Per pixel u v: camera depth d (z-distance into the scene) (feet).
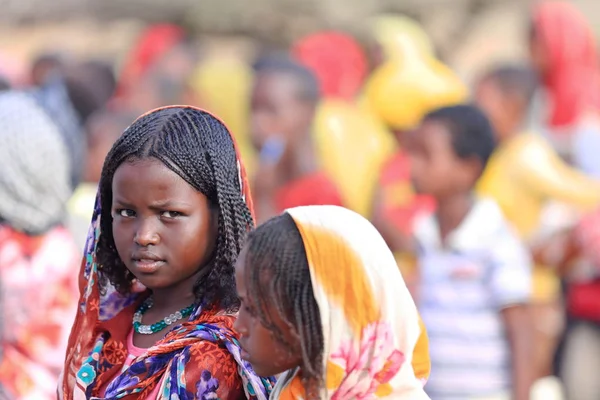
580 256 51.98
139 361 22.79
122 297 25.05
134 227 22.68
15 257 35.91
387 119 62.75
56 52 75.97
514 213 53.67
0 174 36.04
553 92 63.87
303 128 57.82
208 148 22.94
